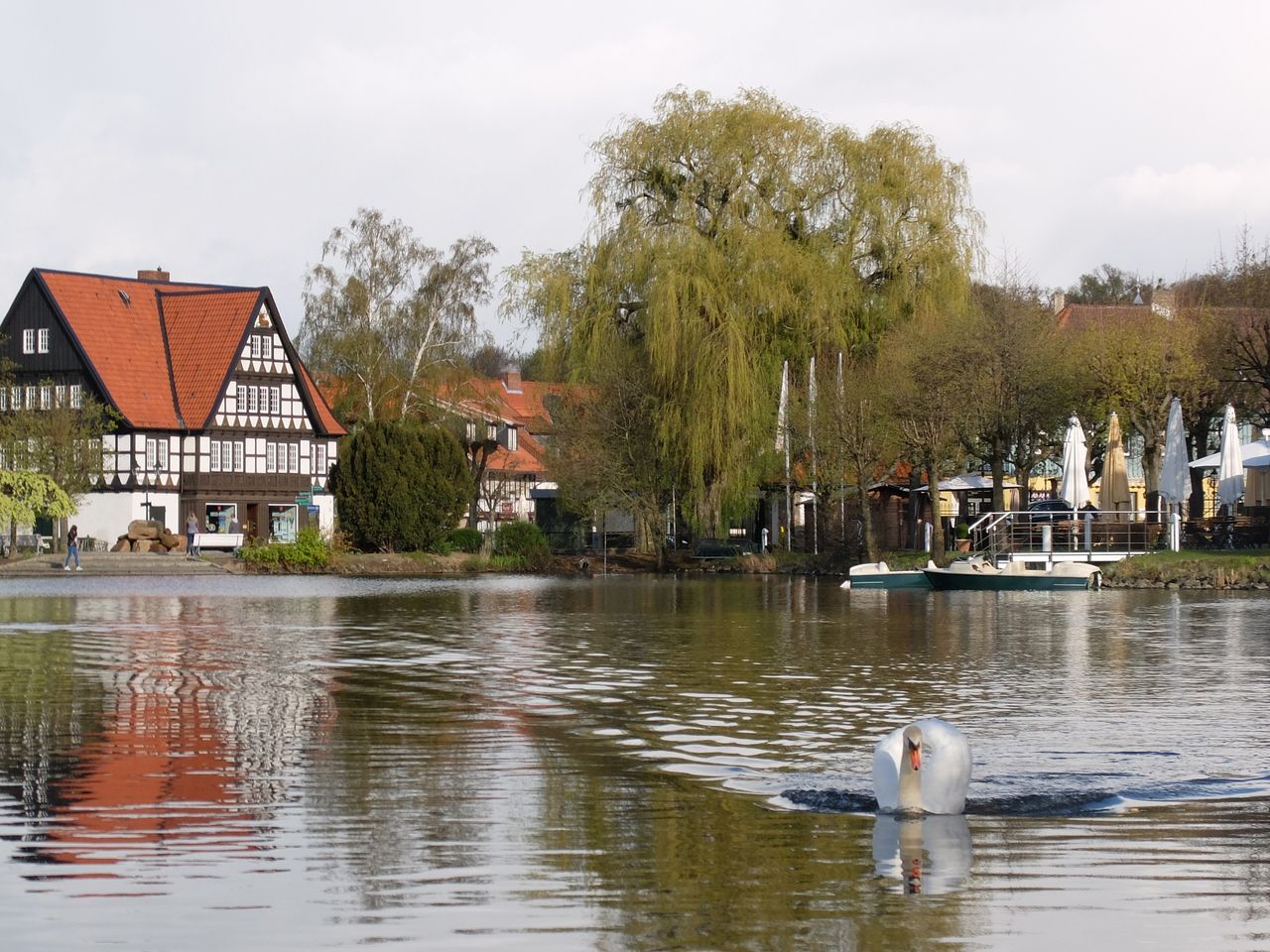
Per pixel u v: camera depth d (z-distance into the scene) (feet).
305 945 30.83
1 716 61.93
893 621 119.65
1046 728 58.65
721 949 30.68
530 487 384.68
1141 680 75.31
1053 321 227.20
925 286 214.90
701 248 208.23
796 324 213.87
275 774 48.52
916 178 215.72
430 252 317.83
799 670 80.38
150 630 110.52
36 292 300.40
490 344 318.24
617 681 74.95
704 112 215.72
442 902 33.83
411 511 259.60
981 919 32.71
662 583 196.13
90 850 38.29
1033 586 168.96
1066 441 186.29
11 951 30.40
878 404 205.16
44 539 277.85
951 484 247.09
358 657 87.76
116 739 55.62
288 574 237.45
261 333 309.22
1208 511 251.19
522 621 120.78
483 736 56.90
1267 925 32.35
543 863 37.27
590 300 219.61
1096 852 38.40
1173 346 212.43
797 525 269.85
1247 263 257.14
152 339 309.22
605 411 227.81
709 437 211.00
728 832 40.63
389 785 46.80
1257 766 49.96
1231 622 117.39
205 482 300.20
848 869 36.81
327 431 319.68
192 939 31.14
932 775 42.80
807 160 215.92
